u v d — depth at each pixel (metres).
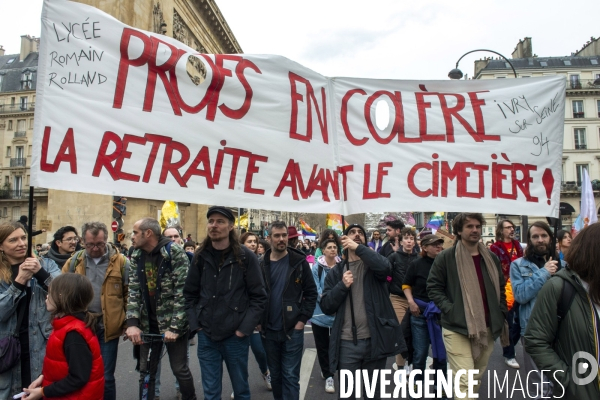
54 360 3.06
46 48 3.64
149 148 3.85
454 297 4.36
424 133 4.61
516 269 5.25
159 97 3.93
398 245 8.07
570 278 2.74
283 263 4.94
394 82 4.68
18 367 3.65
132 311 4.48
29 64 56.25
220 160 4.09
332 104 4.61
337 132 4.58
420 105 4.65
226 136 4.13
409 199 4.48
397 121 4.61
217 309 4.07
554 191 4.64
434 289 4.51
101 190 3.65
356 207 4.46
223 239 4.17
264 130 4.28
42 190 43.16
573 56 51.19
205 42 33.69
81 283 3.16
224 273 4.13
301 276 4.86
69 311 3.12
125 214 21.38
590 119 47.91
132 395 5.68
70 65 3.68
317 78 4.57
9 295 3.48
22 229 3.83
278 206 4.25
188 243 10.62
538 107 4.69
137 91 3.86
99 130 3.70
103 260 4.85
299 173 4.36
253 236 7.10
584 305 2.68
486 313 4.38
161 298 4.50
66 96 3.64
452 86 4.71
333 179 4.50
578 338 2.65
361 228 4.82
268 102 4.32
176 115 3.97
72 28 3.72
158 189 3.85
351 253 4.30
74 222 20.05
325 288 4.34
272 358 4.80
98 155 3.68
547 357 2.69
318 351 5.94
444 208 4.47
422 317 5.54
